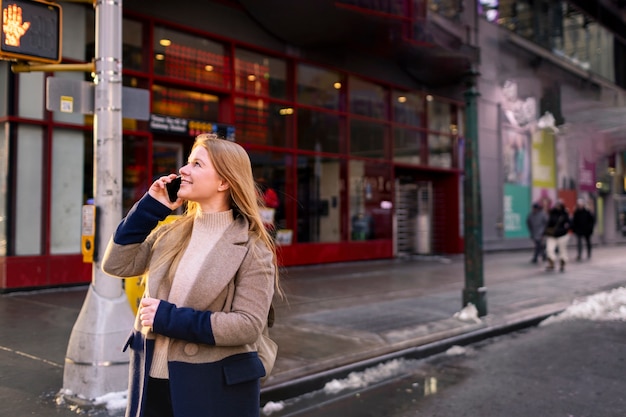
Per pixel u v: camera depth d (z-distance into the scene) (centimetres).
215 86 1269
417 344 679
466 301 851
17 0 475
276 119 1400
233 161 231
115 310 481
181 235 234
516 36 1889
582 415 476
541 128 2086
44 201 1002
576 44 2192
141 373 220
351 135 1588
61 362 561
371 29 1345
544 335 782
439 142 1886
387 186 1697
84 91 497
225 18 1280
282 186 1404
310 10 1247
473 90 844
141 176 1123
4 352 592
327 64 1514
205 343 208
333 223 1534
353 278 1265
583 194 2672
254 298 218
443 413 484
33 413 432
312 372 557
